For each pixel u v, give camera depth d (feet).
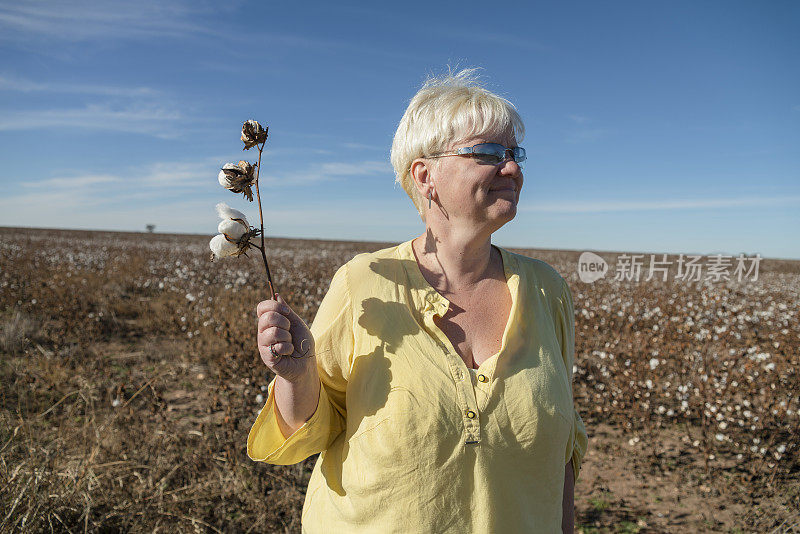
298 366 3.29
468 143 3.63
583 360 21.26
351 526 3.59
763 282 53.98
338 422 4.03
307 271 51.65
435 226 3.92
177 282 41.04
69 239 111.75
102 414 13.71
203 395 17.12
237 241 3.01
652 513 11.80
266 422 3.58
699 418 16.78
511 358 3.66
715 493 12.59
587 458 14.56
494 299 3.97
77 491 9.07
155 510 9.19
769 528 11.15
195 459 11.27
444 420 3.35
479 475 3.36
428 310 3.74
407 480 3.35
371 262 4.05
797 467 13.84
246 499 10.35
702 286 37.42
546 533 3.65
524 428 3.47
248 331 21.71
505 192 3.64
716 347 23.58
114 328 25.73
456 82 4.02
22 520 8.29
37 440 10.53
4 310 27.58
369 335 3.67
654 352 20.44
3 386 15.60
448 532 3.33
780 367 19.11
